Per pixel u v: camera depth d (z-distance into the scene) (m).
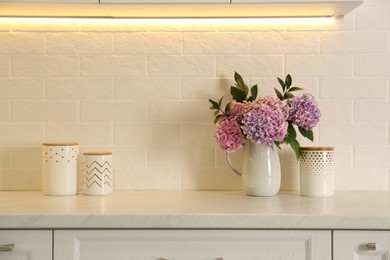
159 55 2.00
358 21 1.98
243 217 1.47
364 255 1.49
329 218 1.47
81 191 1.96
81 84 1.99
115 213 1.49
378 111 1.99
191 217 1.48
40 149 2.00
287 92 1.88
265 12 1.88
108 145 2.00
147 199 1.77
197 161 2.00
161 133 2.01
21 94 1.99
